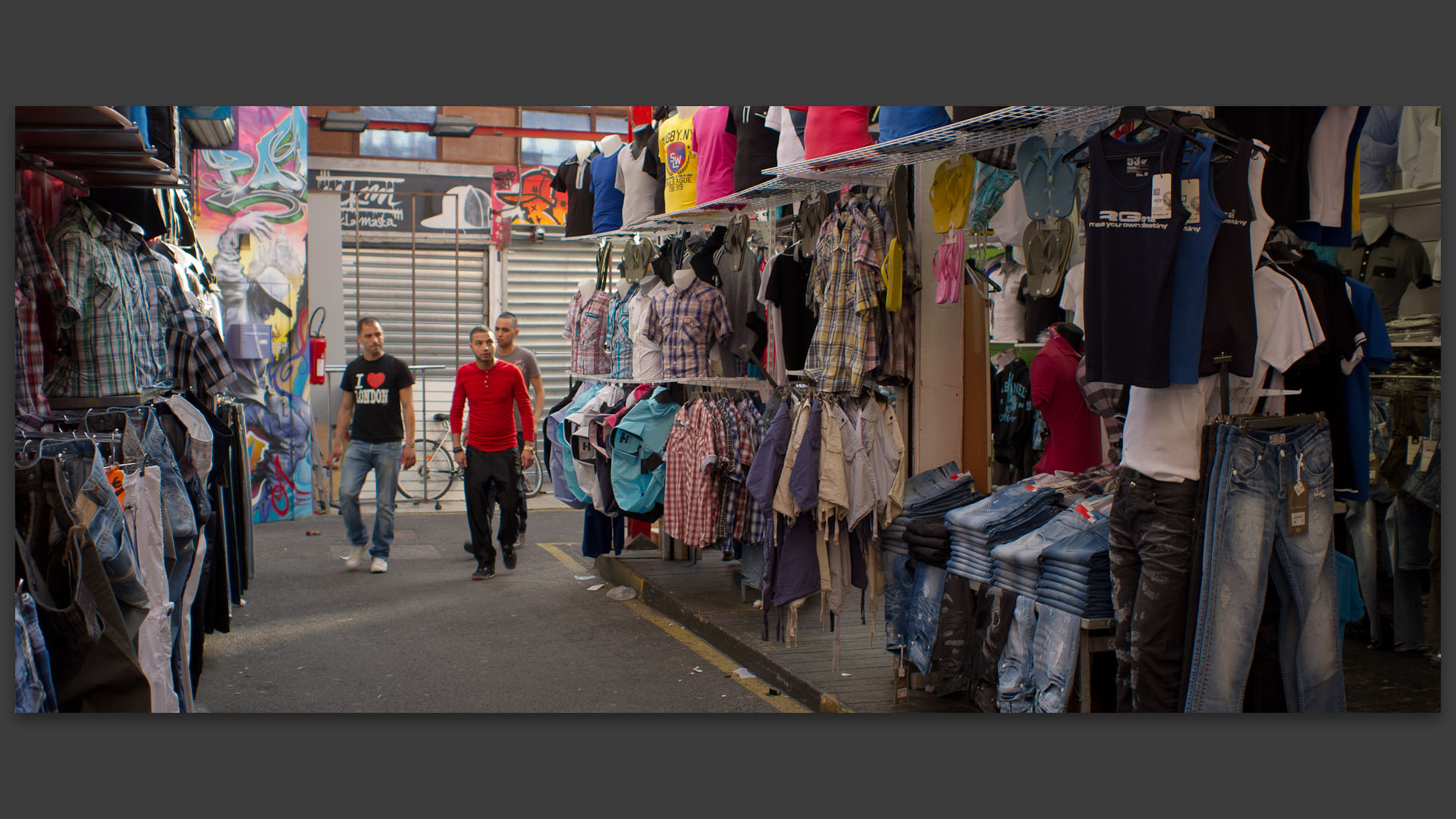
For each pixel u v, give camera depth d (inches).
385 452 338.3
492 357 330.3
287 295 451.8
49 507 134.2
